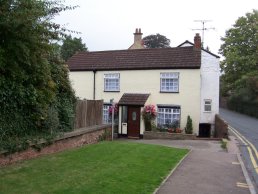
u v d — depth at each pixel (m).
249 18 52.53
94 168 10.73
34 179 9.12
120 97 29.50
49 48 11.23
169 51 29.03
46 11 10.77
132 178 9.77
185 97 27.38
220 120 25.88
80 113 17.95
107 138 21.16
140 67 28.72
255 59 50.62
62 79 15.49
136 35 38.12
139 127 27.70
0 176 9.30
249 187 10.07
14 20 9.57
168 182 9.96
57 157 12.27
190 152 16.02
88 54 32.50
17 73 10.88
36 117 12.72
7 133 11.40
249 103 46.09
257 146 19.64
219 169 12.32
